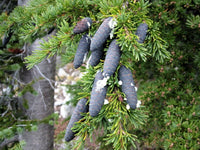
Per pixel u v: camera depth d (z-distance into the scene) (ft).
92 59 1.30
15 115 2.82
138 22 1.26
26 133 3.04
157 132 2.44
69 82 7.57
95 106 1.17
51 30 1.57
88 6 1.46
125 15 1.19
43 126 3.16
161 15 2.01
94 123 1.33
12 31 1.67
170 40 2.11
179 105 2.16
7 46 2.41
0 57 2.45
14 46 2.48
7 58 2.54
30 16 1.56
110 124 1.40
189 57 2.44
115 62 1.16
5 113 2.70
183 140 1.73
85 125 1.29
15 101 3.03
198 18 1.99
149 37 1.35
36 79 2.91
